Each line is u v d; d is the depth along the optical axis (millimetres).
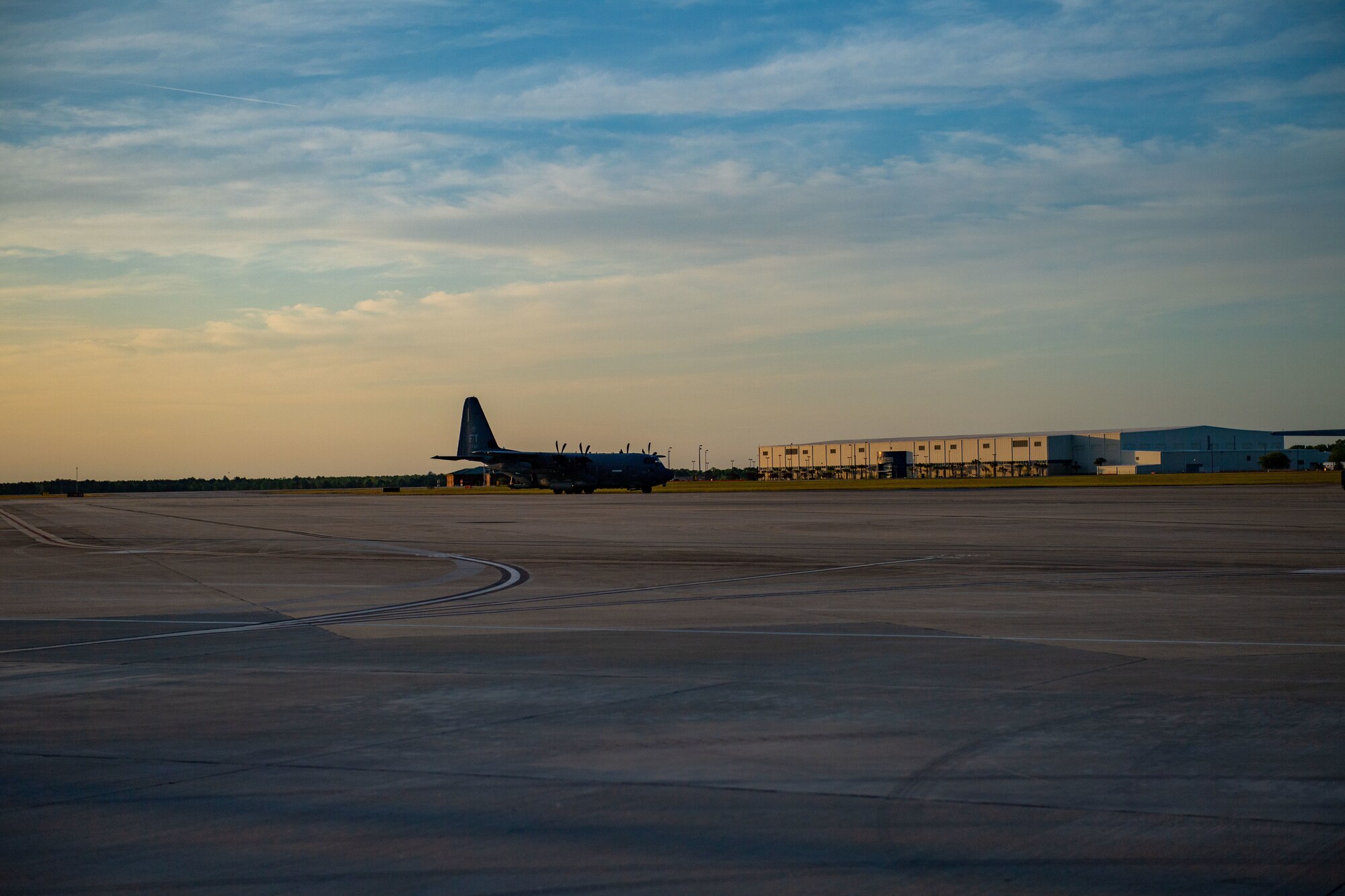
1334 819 4980
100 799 5422
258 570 19547
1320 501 46219
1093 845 4660
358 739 6648
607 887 4254
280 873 4434
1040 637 10719
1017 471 150875
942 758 6066
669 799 5348
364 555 22969
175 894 4223
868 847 4660
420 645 10578
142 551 25250
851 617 12336
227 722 7152
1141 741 6422
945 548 22828
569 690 8164
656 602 14023
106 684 8570
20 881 4359
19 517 51281
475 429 97812
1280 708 7340
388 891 4234
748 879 4316
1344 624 11492
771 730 6797
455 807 5246
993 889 4195
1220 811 5105
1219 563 18766
